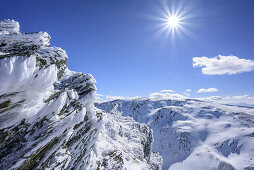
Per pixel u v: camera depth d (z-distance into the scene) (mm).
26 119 7023
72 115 9766
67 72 16484
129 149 34281
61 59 14820
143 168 26781
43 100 8094
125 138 42688
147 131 55781
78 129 12000
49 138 8133
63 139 9875
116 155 21078
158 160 50625
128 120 64312
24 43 12539
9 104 6066
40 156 8227
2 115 6004
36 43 13555
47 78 7156
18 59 5953
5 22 14953
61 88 12781
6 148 6402
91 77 15414
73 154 11820
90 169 14445
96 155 17797
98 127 14766
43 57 12227
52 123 8391
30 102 6938
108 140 29578
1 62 5352
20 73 5906
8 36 12242
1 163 6098
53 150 9109
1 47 10945
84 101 12352
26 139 7160
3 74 5352
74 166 12359
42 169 8391
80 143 12789
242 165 186000
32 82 6559
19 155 6695
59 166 9898
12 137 6570
